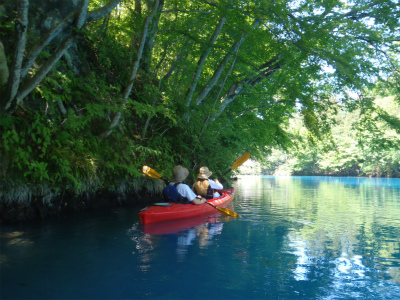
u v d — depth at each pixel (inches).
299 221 219.8
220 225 203.6
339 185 705.6
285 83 427.2
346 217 238.7
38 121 199.6
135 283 104.8
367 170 1393.9
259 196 410.3
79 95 249.6
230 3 302.5
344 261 129.6
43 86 211.5
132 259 129.7
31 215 210.1
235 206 300.5
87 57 295.6
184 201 239.1
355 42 383.9
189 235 174.2
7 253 136.3
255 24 355.9
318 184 749.9
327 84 445.1
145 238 166.6
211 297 95.2
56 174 207.8
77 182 215.0
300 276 113.0
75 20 177.6
